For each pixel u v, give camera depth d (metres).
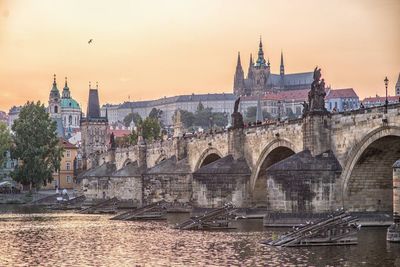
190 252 88.75
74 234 115.44
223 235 108.38
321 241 91.88
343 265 75.56
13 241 104.81
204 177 147.38
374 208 116.69
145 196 183.50
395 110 104.88
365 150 112.06
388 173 116.25
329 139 120.56
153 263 79.88
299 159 119.44
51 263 81.19
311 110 121.06
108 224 137.25
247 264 77.62
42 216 167.88
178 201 181.88
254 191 146.75
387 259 78.88
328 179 116.69
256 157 145.75
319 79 122.94
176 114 192.50
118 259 83.62
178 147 186.88
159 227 127.62
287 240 92.88
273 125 138.50
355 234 92.00
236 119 152.12
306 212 117.06
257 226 122.56
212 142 167.88
